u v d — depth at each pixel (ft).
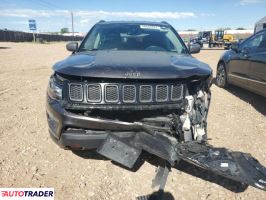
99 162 13.96
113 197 11.51
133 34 17.54
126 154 11.28
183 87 11.93
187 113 11.60
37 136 16.70
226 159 10.04
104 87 11.57
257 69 22.17
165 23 19.72
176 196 11.62
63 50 90.53
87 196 11.53
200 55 82.79
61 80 12.34
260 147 15.76
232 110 22.12
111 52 14.94
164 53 15.24
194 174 13.07
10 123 18.65
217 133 17.53
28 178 12.58
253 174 9.84
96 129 11.83
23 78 34.68
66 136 12.02
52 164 13.74
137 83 11.59
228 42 140.97
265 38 22.29
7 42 152.05
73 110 12.13
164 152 10.90
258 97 26.12
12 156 14.37
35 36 187.11
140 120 12.01
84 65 12.14
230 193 11.90
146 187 12.12
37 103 23.24
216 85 31.09
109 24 18.92
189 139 11.50
